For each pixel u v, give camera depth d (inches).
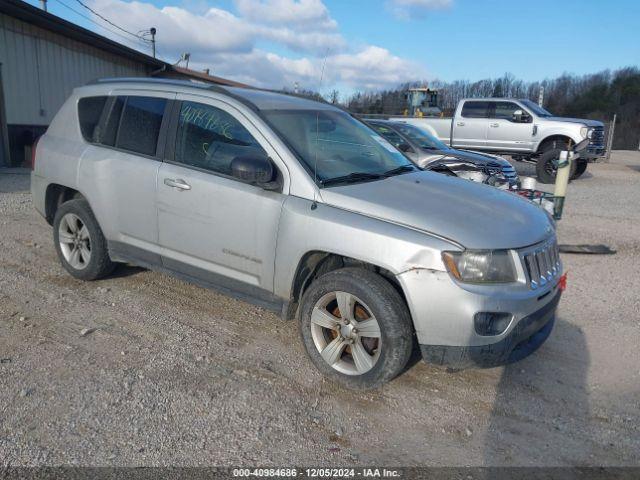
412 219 140.9
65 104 221.1
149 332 177.6
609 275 257.6
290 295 157.6
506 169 384.8
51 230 294.0
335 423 134.5
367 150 186.7
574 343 183.6
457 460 123.0
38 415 131.0
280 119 170.9
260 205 158.4
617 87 2316.7
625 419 140.6
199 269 177.0
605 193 530.9
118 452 119.7
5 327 175.6
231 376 153.0
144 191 184.4
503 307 133.5
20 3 519.2
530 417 140.6
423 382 155.4
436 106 860.0
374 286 140.6
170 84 190.7
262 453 122.0
